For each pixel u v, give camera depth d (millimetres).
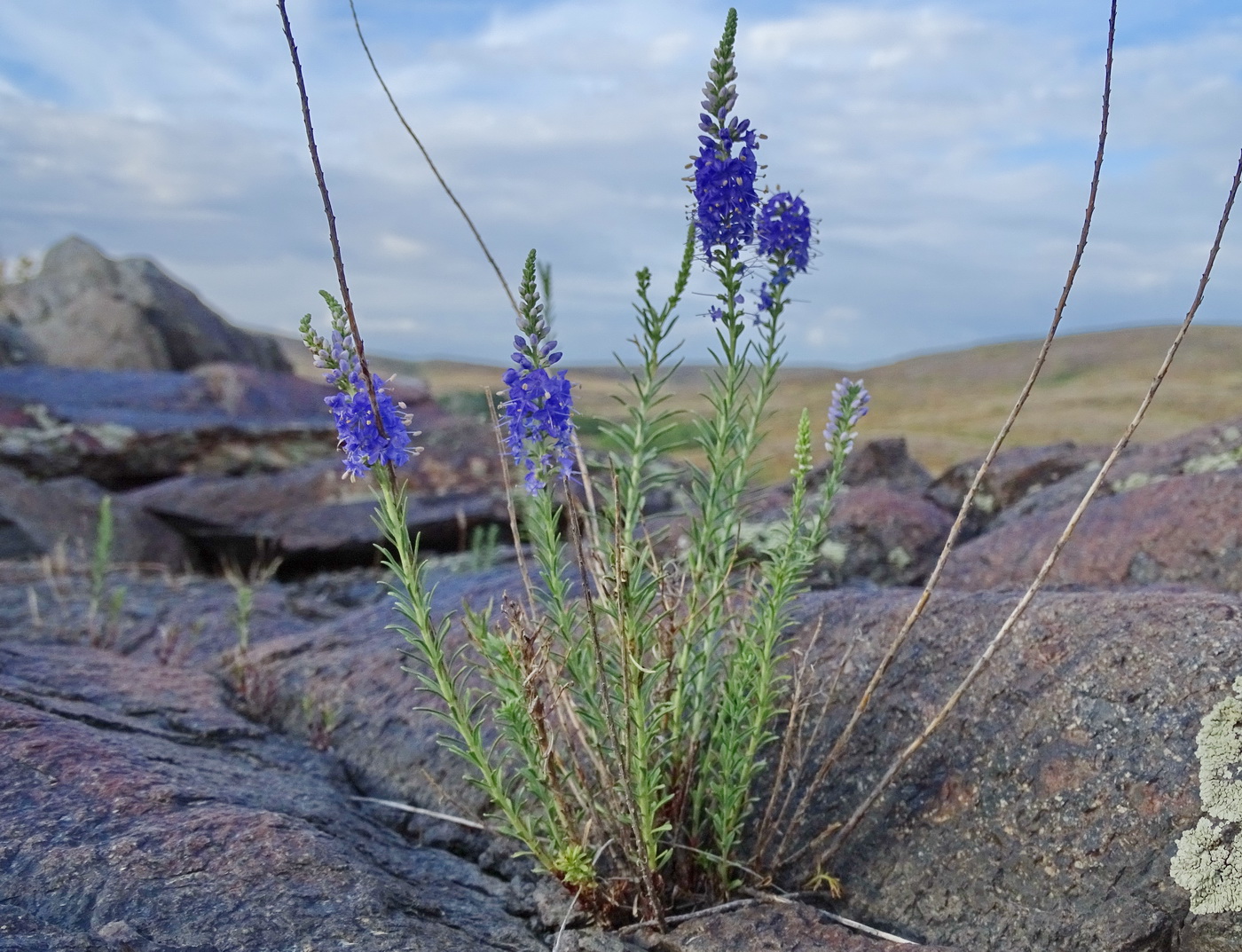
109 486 1597
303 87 255
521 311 297
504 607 356
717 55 335
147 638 762
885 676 415
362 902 329
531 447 300
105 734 426
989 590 459
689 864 380
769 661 367
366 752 495
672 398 390
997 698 383
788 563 372
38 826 344
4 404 1576
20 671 526
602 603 375
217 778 412
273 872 334
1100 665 372
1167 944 324
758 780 413
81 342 2328
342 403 309
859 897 369
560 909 367
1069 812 348
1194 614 375
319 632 633
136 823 350
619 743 324
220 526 1334
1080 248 291
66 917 310
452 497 1374
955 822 366
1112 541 728
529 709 347
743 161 333
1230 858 323
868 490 930
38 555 1218
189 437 1617
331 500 1362
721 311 374
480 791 448
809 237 379
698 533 395
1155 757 345
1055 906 338
